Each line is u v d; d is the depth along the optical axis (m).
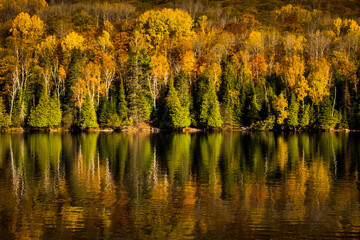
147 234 35.41
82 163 69.62
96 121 149.00
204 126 154.75
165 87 165.88
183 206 43.09
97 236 34.97
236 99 158.88
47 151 85.56
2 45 189.25
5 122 142.25
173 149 89.50
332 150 86.94
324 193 48.31
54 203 44.12
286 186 51.94
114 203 44.25
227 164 68.38
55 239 34.34
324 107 146.75
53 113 145.50
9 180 55.53
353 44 199.38
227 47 194.62
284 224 37.72
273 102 151.25
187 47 191.12
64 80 163.88
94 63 169.12
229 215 40.12
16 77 151.38
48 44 185.00
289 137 122.12
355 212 41.00
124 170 63.00
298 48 195.88
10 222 38.16
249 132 146.25
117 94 160.88
